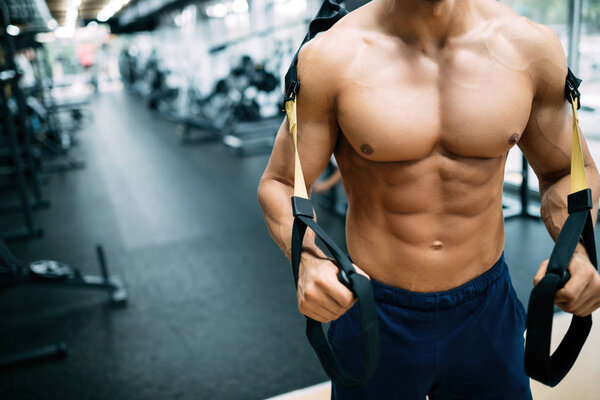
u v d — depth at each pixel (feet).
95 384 7.08
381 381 2.98
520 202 11.37
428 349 2.87
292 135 2.59
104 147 26.32
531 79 2.52
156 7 42.47
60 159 23.63
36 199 16.38
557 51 2.54
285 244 2.58
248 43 32.14
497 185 2.77
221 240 12.41
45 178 19.70
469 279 2.85
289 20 27.68
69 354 7.89
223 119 26.20
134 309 9.24
